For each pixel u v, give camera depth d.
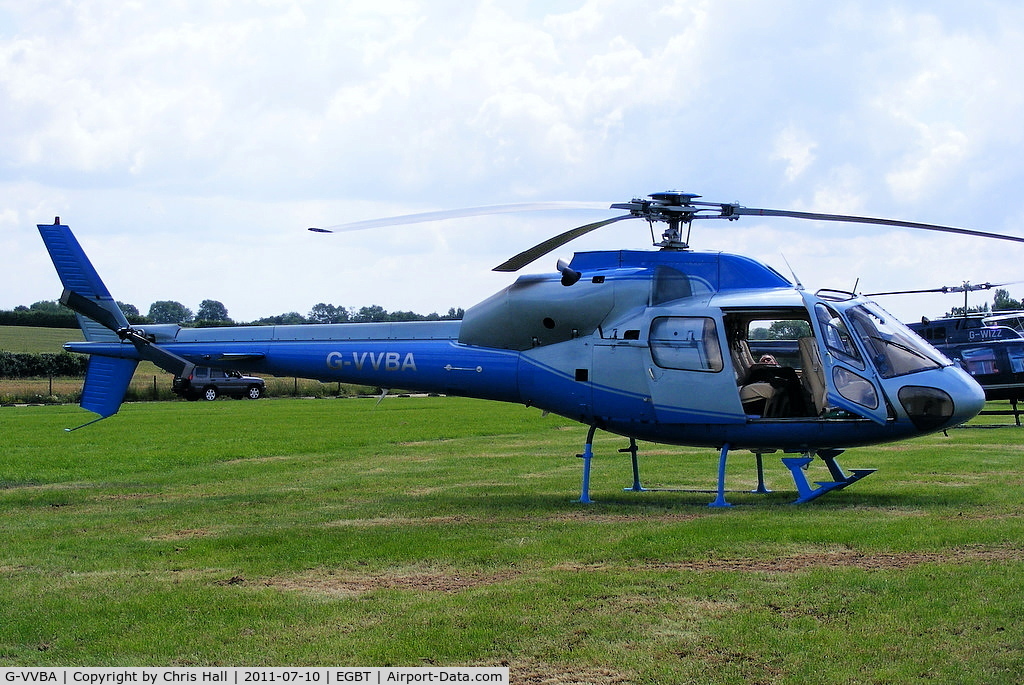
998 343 26.91
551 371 14.38
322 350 15.88
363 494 15.42
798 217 13.71
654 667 7.01
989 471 16.55
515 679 6.88
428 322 15.67
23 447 22.95
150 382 61.22
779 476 16.94
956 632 7.51
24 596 9.05
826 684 6.65
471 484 16.47
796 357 16.27
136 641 7.77
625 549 10.45
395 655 7.36
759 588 8.79
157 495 15.64
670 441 14.09
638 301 13.93
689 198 13.65
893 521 11.62
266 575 9.80
